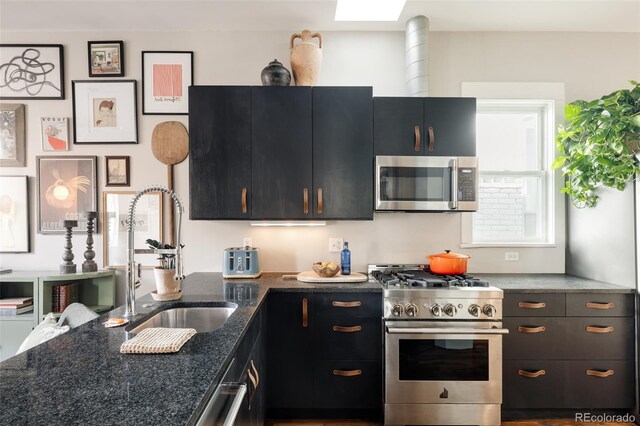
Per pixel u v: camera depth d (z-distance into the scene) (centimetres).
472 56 266
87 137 260
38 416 67
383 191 228
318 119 232
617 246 219
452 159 228
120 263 261
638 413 207
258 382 172
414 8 237
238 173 230
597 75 267
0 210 259
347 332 212
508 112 276
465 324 202
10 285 253
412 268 257
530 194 276
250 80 264
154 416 67
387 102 234
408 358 202
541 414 215
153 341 106
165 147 261
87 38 261
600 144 211
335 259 265
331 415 218
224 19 249
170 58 262
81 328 127
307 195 231
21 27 254
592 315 210
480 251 265
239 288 206
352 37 266
